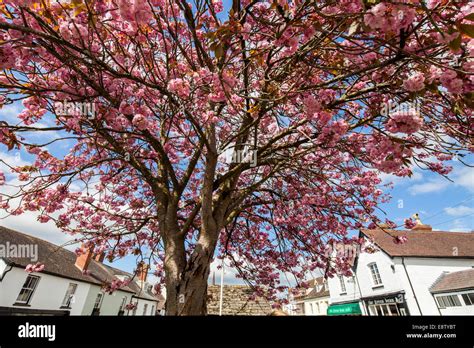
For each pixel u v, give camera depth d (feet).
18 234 52.08
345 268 22.31
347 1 7.13
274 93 10.37
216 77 9.30
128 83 11.12
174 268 12.00
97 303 64.69
